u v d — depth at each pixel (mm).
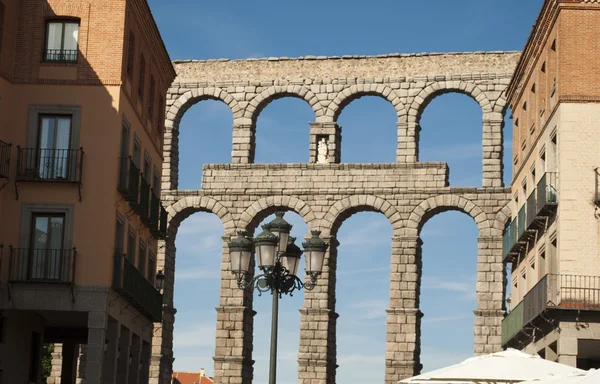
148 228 61625
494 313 78688
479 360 39781
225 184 84562
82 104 53531
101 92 53625
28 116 53250
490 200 80438
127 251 56469
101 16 54250
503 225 80000
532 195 58688
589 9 54875
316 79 85062
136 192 55250
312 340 80812
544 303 53531
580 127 54312
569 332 52375
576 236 53688
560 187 54094
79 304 51625
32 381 56688
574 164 54156
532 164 62188
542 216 56906
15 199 52312
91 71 53781
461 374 38938
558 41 55188
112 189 52875
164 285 83625
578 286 53156
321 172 83375
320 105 84625
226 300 82688
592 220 53781
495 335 78500
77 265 52125
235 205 84188
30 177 52344
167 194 84938
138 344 60406
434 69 83625
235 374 81688
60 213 52594
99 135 53344
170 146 86000
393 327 79688
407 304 80062
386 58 84438
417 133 83562
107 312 52094
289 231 38344
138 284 56688
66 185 52562
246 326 83125
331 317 81812
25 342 55219
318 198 83000
